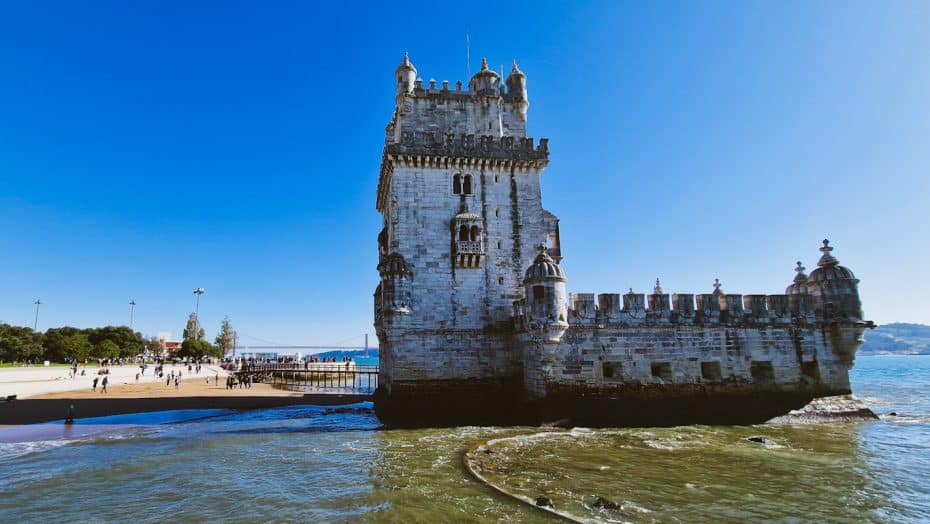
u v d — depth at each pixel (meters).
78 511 17.47
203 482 20.69
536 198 40.16
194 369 99.12
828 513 17.16
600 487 19.56
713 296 36.59
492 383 36.91
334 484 20.17
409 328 36.50
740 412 34.53
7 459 24.80
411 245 37.78
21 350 100.81
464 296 37.72
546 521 15.97
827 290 37.91
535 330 32.72
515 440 28.06
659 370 35.47
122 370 88.06
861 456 24.73
